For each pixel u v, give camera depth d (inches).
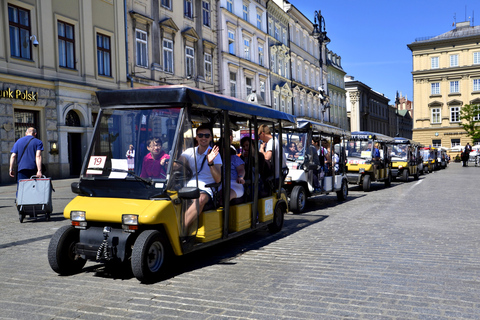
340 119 2588.6
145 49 1008.2
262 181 295.0
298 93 1914.4
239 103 253.3
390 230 317.1
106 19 910.4
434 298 168.6
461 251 247.8
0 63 706.8
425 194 592.4
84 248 194.5
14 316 153.8
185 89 203.3
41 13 779.4
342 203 504.1
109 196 202.5
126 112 212.1
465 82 2539.4
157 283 191.5
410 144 910.4
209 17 1250.0
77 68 851.4
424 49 2642.7
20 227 332.8
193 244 214.8
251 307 160.1
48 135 789.9
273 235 304.3
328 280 193.2
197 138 233.0
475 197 540.1
